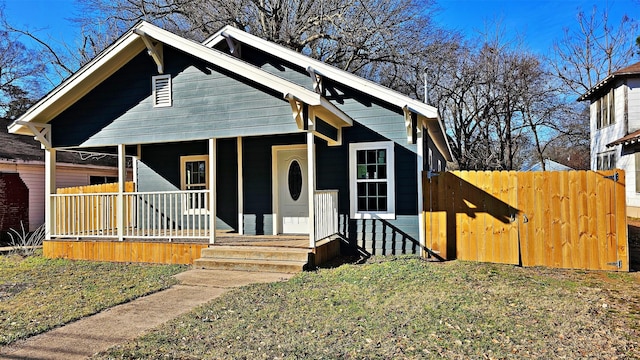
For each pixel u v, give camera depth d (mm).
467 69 25984
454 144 27656
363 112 9508
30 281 7406
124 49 8844
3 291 6711
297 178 10383
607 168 18688
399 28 21625
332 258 8906
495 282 6457
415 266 7586
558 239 7844
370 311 5125
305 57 9820
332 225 9234
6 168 14188
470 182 8445
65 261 9234
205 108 8586
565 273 7242
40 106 9188
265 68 10539
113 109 9234
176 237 8914
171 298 6043
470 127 28547
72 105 9523
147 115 9000
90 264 8852
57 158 16719
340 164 9633
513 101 25891
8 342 4422
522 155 33688
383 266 7625
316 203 8164
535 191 8008
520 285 6281
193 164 11461
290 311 5184
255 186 10523
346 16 21062
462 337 4258
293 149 10352
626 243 7496
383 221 9297
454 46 24109
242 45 10734
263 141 10492
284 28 21672
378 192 9422
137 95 9086
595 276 7008
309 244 8141
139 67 9094
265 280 6980
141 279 7324
